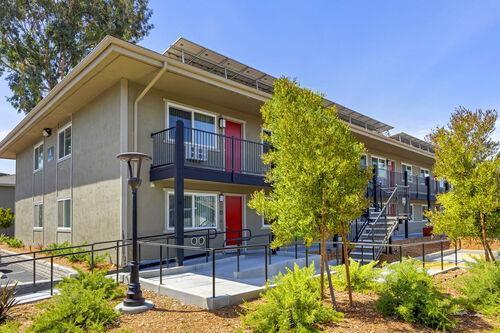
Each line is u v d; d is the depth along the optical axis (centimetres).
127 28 2470
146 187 1073
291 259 1025
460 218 813
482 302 591
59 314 498
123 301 629
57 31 2236
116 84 1095
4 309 571
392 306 539
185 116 1216
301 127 551
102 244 1106
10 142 1869
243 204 1388
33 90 2388
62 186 1434
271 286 679
